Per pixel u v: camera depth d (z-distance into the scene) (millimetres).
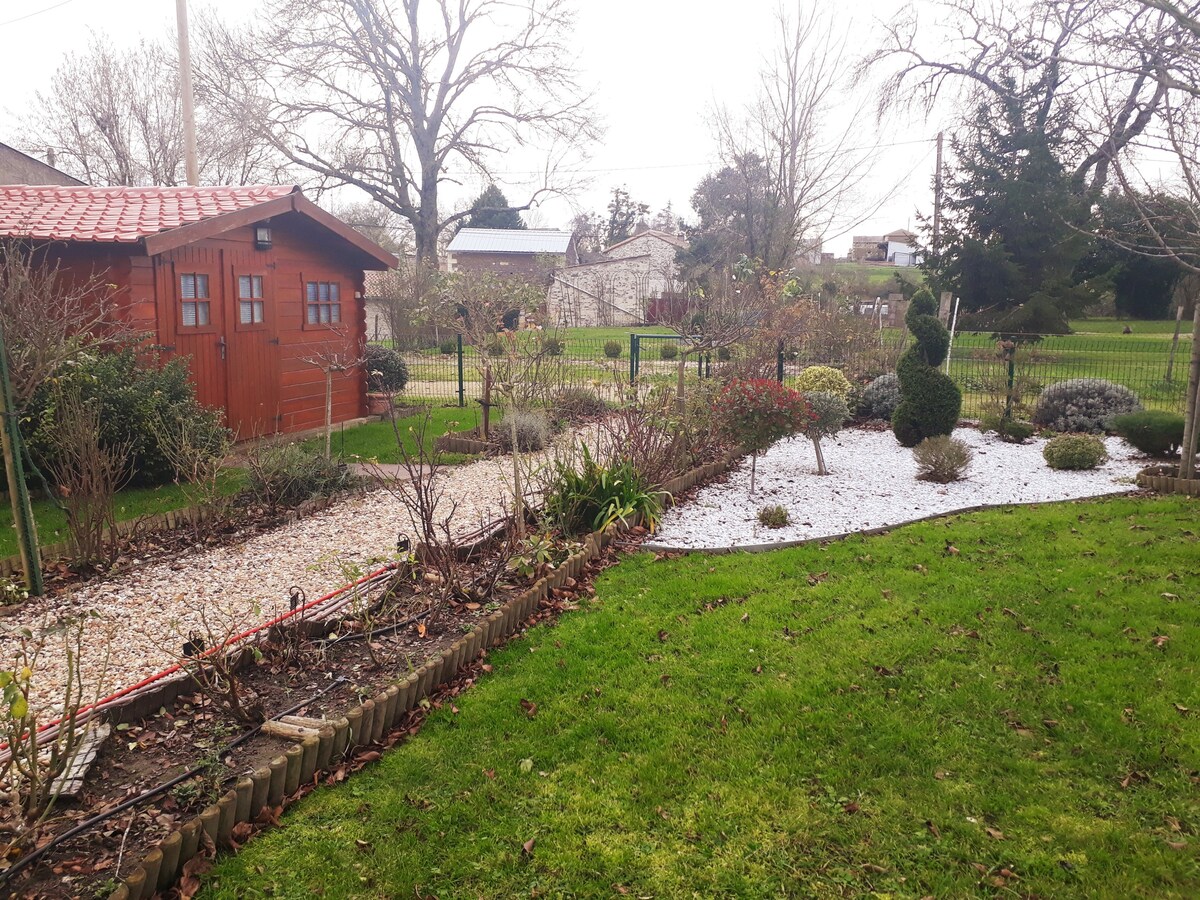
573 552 5953
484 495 8055
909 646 4586
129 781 3303
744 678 4309
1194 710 3863
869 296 29234
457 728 3904
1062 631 4738
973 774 3484
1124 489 8133
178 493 8031
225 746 3494
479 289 19953
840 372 12148
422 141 30047
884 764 3564
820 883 2898
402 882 2916
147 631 4879
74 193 10680
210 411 8852
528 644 4797
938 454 8648
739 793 3396
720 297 15742
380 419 13211
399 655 4418
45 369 5969
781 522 7047
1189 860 2949
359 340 12828
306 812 3287
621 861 3021
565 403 11844
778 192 25578
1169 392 14219
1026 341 19797
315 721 3711
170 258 8969
